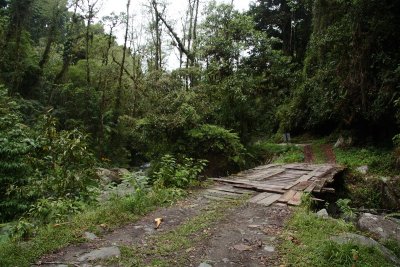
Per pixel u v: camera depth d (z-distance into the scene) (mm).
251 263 3881
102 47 29031
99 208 5809
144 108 14625
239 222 5379
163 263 3809
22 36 24438
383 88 14000
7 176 7633
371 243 4539
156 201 6449
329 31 15859
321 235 4625
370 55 14422
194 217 5609
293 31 33406
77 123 21500
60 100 24438
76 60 31641
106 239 4566
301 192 7465
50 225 4840
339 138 18484
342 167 12055
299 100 23797
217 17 17141
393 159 13180
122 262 3820
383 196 11672
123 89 26344
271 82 18156
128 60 33156
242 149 14258
